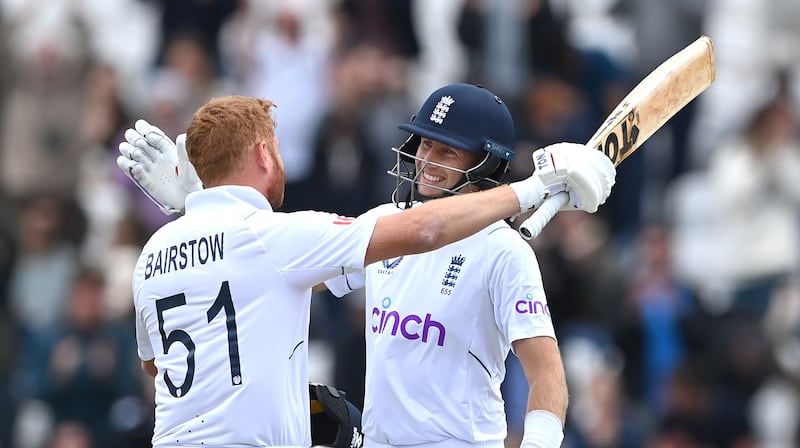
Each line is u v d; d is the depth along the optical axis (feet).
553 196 58.29
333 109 134.51
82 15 146.20
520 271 60.18
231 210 58.03
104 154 143.02
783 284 136.98
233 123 58.49
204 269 57.67
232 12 146.92
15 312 126.52
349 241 56.75
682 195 146.41
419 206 57.06
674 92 63.67
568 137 133.28
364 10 142.82
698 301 128.77
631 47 146.10
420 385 60.59
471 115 61.62
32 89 141.08
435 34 153.17
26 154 139.85
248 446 56.70
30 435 122.42
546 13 139.64
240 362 56.95
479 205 56.90
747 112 149.07
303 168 134.21
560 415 58.90
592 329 126.41
